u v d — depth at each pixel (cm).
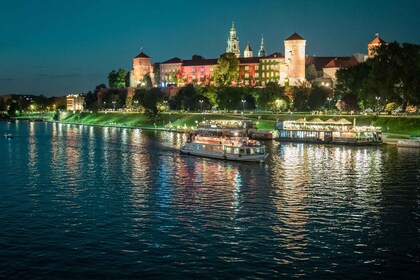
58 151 16025
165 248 5991
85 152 15700
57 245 6069
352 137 17625
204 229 6731
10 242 6169
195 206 8012
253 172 11419
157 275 5244
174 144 18338
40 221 7088
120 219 7212
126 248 5981
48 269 5378
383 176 10625
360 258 5725
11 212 7588
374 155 14275
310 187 9538
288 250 5950
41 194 8925
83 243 6144
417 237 6444
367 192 9031
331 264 5550
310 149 16250
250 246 6072
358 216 7412
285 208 7875
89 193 9031
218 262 5578
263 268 5428
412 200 8412
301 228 6794
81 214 7494
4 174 11162
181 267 5441
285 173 11206
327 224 6994
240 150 13200
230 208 7881
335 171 11394
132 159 13850
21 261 5581
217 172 11462
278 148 16650
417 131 18788
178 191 9225
